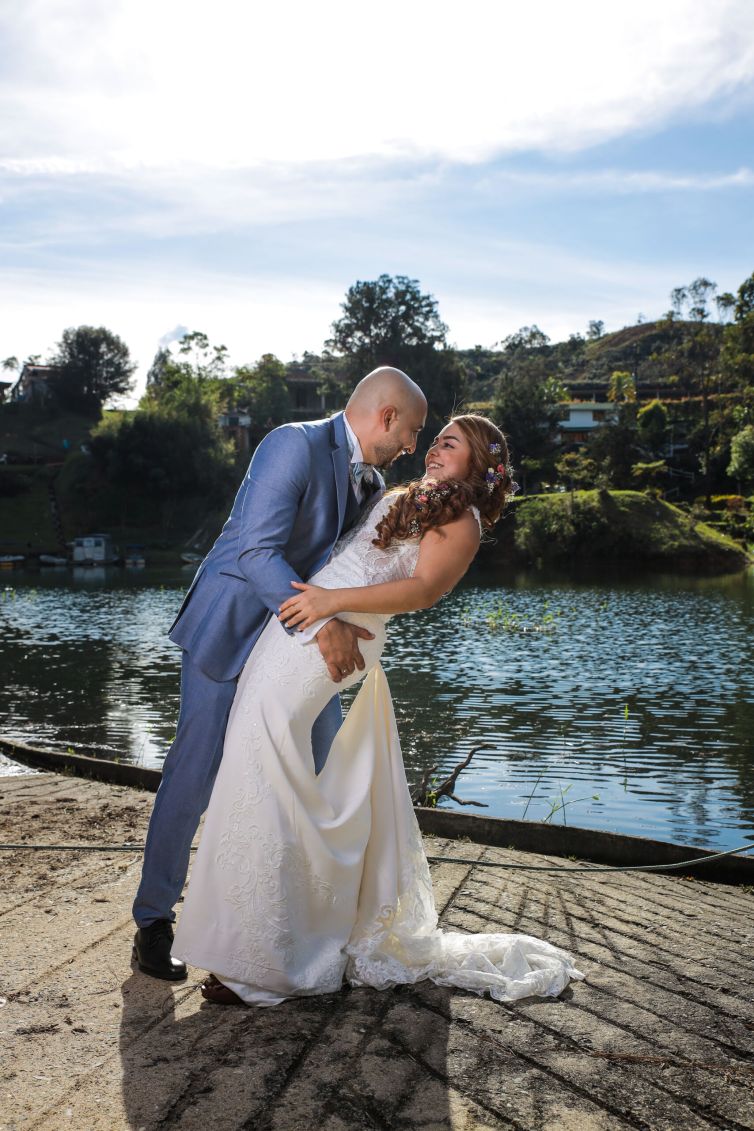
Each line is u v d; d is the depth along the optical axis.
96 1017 2.17
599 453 68.94
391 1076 1.90
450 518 2.41
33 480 70.06
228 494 66.38
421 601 2.41
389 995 2.33
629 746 10.39
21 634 22.70
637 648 19.25
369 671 2.52
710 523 57.94
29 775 5.32
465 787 8.59
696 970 2.58
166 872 2.44
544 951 2.56
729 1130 1.75
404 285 76.75
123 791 4.82
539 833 4.13
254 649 2.48
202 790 2.46
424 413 2.65
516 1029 2.14
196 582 2.55
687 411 83.38
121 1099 1.79
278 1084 1.86
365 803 2.45
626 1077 1.93
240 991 2.24
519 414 72.69
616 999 2.34
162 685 14.84
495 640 20.67
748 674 15.69
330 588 2.43
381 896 2.45
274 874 2.27
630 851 4.00
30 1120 1.72
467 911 3.01
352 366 78.69
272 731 2.31
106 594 35.41
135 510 64.69
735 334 84.06
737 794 8.45
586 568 49.75
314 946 2.36
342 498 2.56
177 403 68.38
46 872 3.26
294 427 2.51
